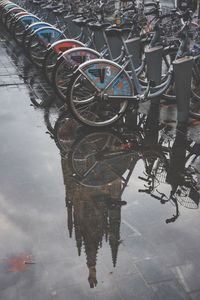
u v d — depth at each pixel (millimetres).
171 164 4492
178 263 2979
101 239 3262
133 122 5688
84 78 5711
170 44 6203
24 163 4625
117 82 5496
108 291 2717
